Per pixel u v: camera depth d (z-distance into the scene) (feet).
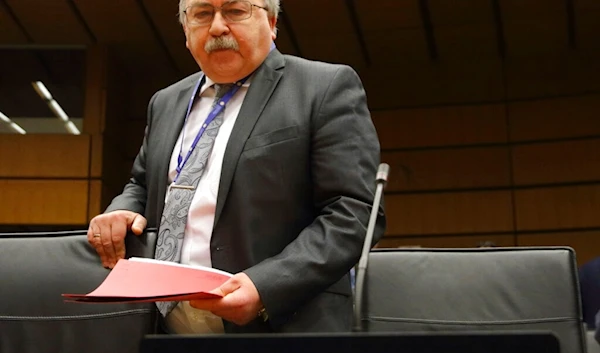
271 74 5.99
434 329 5.74
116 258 5.66
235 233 5.47
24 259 5.74
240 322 4.95
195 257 5.48
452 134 25.23
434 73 25.71
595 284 9.51
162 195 5.92
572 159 24.18
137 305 5.55
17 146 24.64
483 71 25.38
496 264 5.89
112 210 6.00
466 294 5.82
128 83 26.76
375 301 5.88
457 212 24.66
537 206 24.14
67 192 24.27
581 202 23.85
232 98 5.99
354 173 5.60
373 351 2.97
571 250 5.85
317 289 5.25
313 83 5.92
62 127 24.99
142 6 22.57
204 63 5.94
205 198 5.57
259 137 5.66
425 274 5.93
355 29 23.54
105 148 24.73
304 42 24.32
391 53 25.12
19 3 22.50
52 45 24.98
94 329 5.51
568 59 24.82
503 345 2.89
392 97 25.86
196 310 5.42
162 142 6.16
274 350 3.02
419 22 23.09
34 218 24.14
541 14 22.62
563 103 24.61
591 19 22.77
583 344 5.55
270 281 5.03
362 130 5.84
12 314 5.57
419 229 24.81
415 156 25.36
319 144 5.70
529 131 24.68
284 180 5.60
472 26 23.40
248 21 5.85
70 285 5.61
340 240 5.32
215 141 5.80
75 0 22.25
